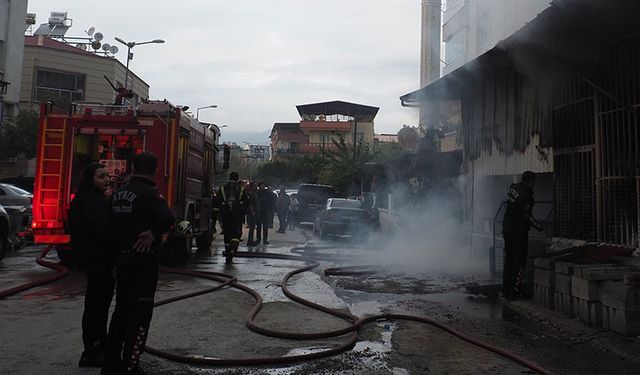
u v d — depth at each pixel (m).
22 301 6.62
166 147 9.48
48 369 4.09
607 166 6.61
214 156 13.83
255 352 4.66
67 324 5.47
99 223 4.15
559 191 7.66
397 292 7.73
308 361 4.46
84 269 4.17
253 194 14.42
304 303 6.73
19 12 27.42
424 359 4.57
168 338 5.07
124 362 3.80
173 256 10.80
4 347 4.65
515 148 9.27
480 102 10.77
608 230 6.58
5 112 26.94
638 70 6.12
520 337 5.32
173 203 9.52
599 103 6.77
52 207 9.29
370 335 5.34
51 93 32.06
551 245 7.68
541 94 8.34
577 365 4.45
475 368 4.34
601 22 5.89
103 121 9.48
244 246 14.49
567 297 5.96
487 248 10.45
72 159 9.38
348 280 8.79
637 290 5.10
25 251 12.61
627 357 4.59
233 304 6.74
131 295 3.87
